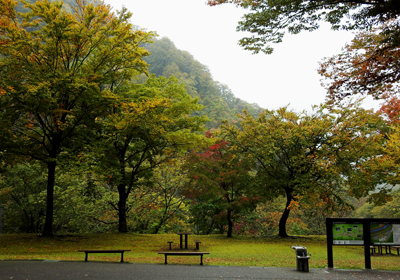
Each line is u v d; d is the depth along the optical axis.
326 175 17.97
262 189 19.44
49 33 14.29
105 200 24.84
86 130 16.83
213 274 7.77
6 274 7.26
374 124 18.44
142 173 20.56
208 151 20.73
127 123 15.42
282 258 11.57
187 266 9.02
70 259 10.12
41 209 25.16
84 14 16.23
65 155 14.85
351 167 17.59
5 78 13.65
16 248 13.08
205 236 20.44
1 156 14.94
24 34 14.38
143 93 19.00
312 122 18.92
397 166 15.24
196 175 18.86
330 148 17.80
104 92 15.27
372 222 9.40
